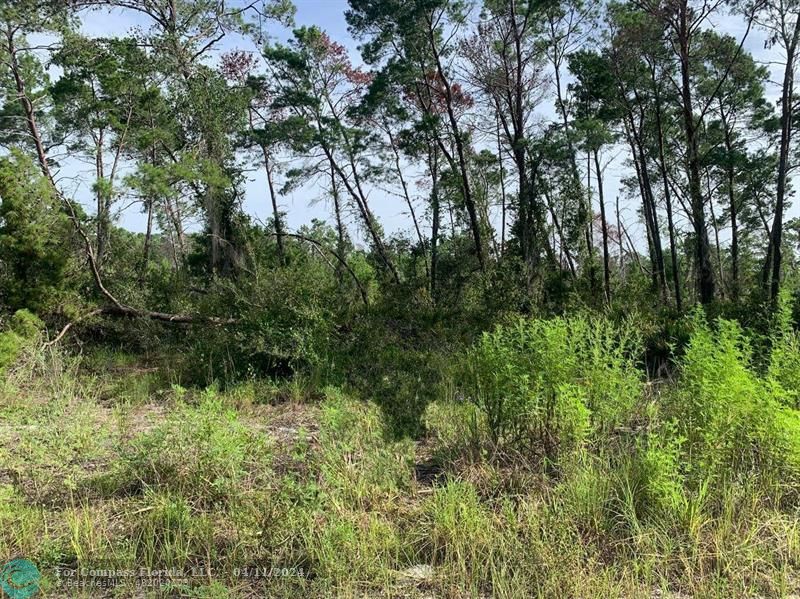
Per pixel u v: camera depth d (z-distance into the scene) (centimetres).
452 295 1808
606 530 413
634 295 1702
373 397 802
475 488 485
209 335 1136
